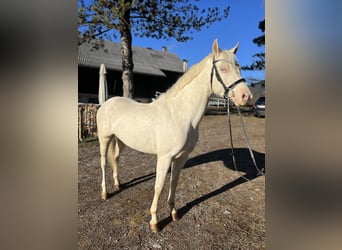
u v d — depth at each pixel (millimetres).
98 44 9023
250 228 2498
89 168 4285
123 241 2289
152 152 2520
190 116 2379
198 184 3609
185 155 2467
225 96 2324
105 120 2982
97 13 7297
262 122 10336
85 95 16453
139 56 22109
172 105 2420
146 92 20266
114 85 18047
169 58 24609
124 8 7062
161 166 2367
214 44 2309
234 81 2232
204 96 2412
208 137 7367
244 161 4754
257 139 7000
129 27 8016
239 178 3840
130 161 4770
